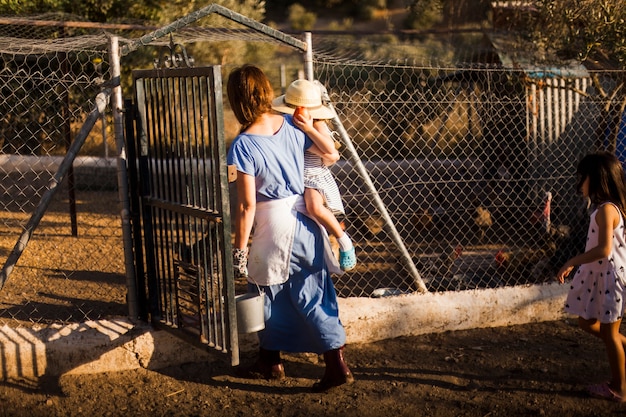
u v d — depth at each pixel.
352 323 5.43
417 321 5.62
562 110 8.69
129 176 4.98
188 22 4.76
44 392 4.61
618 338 4.52
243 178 4.21
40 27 9.27
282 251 4.39
